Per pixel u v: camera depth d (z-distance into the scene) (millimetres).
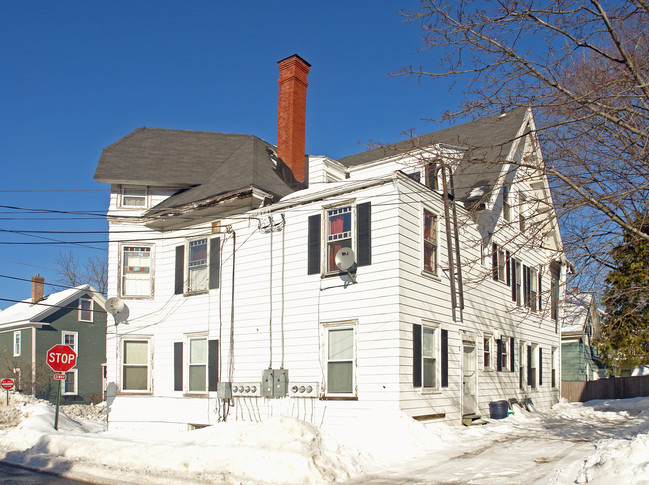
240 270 17688
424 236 15852
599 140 11211
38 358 34312
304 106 21375
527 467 10391
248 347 17047
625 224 10445
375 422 13414
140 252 19688
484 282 19062
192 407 17984
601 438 13938
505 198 21016
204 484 9797
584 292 13008
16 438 15898
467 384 17578
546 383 24656
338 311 15328
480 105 10805
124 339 19094
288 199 16859
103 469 11602
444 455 11953
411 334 14672
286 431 11164
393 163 19953
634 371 36344
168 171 20047
